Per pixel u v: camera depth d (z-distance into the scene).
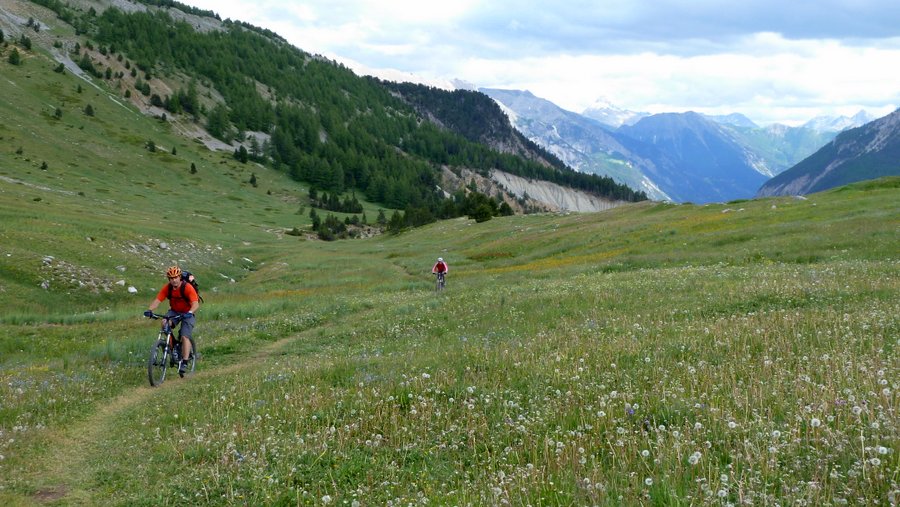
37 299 34.62
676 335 12.27
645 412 7.28
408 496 5.80
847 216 46.00
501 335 16.08
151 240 56.41
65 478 7.62
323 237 146.38
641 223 62.66
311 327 24.98
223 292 47.03
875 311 12.33
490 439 7.34
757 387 7.59
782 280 19.88
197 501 6.55
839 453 5.17
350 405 9.41
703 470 5.18
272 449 7.63
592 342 12.26
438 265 36.88
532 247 64.25
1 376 14.30
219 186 198.88
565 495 5.10
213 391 12.34
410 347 16.09
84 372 14.87
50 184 128.00
